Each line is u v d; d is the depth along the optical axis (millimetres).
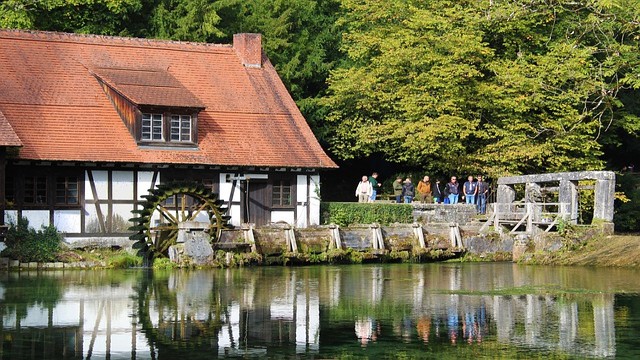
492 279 35188
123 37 46562
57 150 40781
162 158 42469
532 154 50188
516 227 43625
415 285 33312
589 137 52656
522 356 22219
